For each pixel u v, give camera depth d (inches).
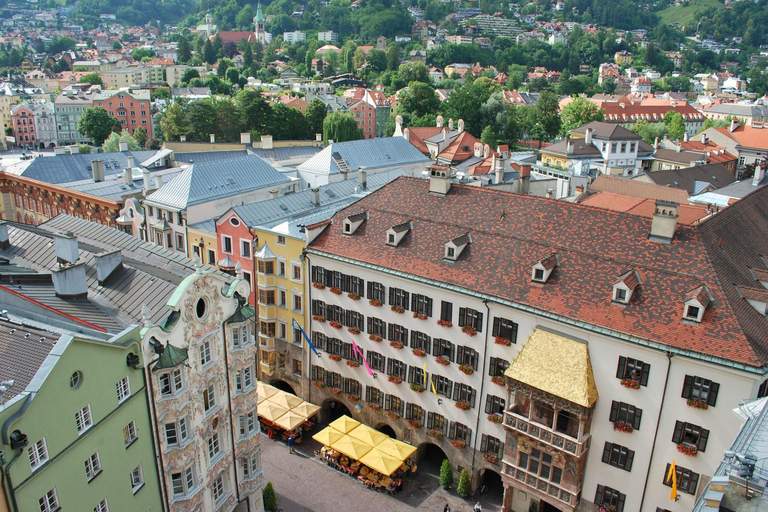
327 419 2847.0
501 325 2169.0
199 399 1836.9
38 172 4404.5
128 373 1594.5
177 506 1814.7
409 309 2390.5
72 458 1429.6
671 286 1963.6
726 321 1823.3
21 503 1294.3
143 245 2326.5
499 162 4365.2
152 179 4101.9
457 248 2325.3
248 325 2027.6
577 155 6023.6
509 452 2176.4
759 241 2421.3
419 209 2610.7
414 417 2503.7
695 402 1802.4
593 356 1985.7
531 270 2186.3
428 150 6673.2
